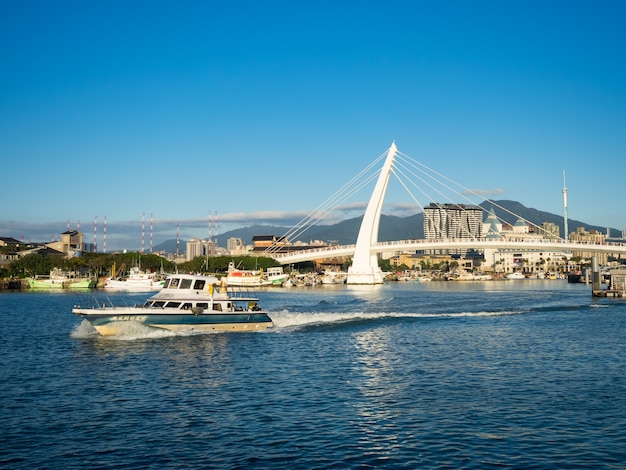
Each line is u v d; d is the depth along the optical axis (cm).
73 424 2738
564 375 3797
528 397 3209
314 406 3034
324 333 5762
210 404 3073
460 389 3403
